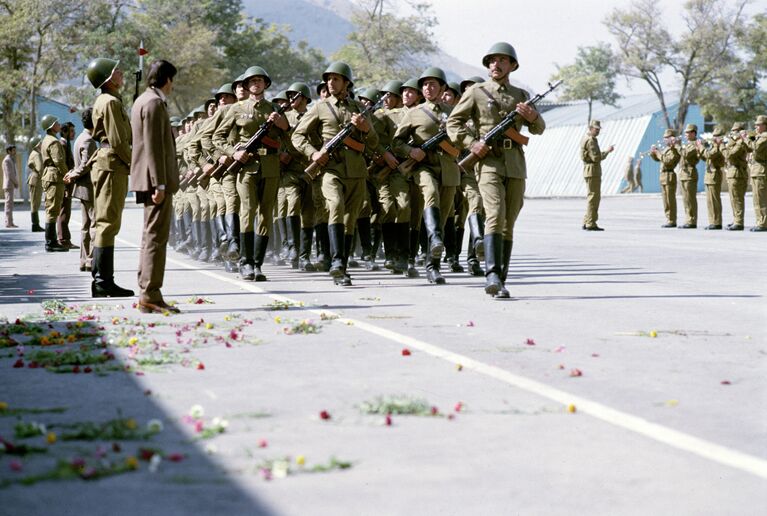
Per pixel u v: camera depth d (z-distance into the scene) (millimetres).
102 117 10438
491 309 9211
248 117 12422
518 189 10273
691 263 14234
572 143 74562
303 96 14180
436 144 11898
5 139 58969
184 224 18234
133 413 5105
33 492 3846
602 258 15219
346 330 7879
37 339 7402
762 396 5492
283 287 11391
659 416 5043
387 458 4309
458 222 13539
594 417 5004
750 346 7121
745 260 14711
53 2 56969
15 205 49281
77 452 4383
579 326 8094
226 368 6305
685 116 77688
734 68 75938
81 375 6113
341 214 11562
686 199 24469
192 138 15867
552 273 12883
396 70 81438
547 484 3967
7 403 5348
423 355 6754
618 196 60062
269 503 3734
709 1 75312
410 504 3738
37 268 14555
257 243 12422
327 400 5395
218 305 9633
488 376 6035
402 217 12852
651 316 8711
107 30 65688
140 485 3930
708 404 5301
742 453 4375
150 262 9094
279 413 5102
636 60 73562
